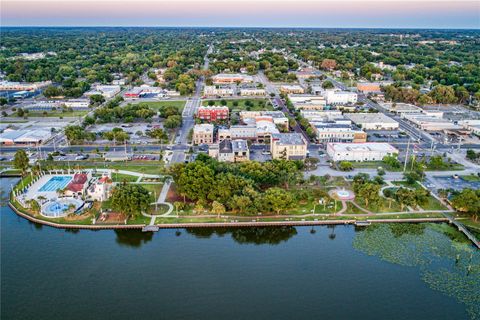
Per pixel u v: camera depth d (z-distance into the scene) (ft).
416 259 637.30
